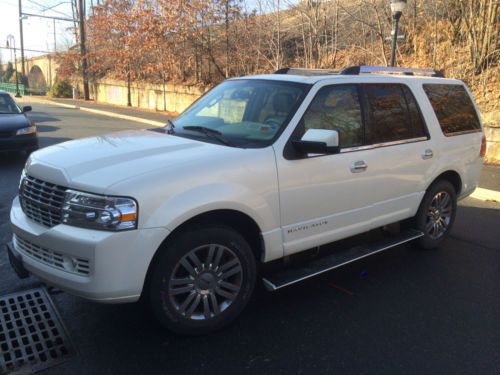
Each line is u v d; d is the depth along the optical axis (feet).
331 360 10.31
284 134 12.04
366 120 13.92
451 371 10.02
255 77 14.65
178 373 9.74
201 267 10.82
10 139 30.78
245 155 11.28
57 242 9.75
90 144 12.01
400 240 15.29
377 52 49.19
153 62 82.48
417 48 45.96
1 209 20.81
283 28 59.67
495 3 37.11
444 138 16.49
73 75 119.44
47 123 57.93
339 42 53.88
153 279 10.23
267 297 13.24
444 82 17.44
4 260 15.12
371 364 10.19
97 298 9.55
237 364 10.10
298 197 12.09
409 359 10.42
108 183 9.66
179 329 10.77
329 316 12.24
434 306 12.92
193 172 10.39
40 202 10.43
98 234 9.45
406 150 14.92
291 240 12.25
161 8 69.97
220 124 13.33
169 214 9.84
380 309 12.69
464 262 16.22
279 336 11.24
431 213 16.87
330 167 12.67
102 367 9.86
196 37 66.74
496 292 13.91
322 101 12.98
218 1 63.67
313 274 12.37
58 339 10.85
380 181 14.16
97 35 94.99
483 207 23.56
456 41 42.86
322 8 54.03
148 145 11.76
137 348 10.57
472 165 18.04
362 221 13.97
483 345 11.05
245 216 11.35
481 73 38.75
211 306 11.16
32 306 12.27
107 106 87.76
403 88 15.52
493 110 33.65
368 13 50.39
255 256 12.33
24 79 161.38
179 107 74.49
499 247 17.81
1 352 10.28
